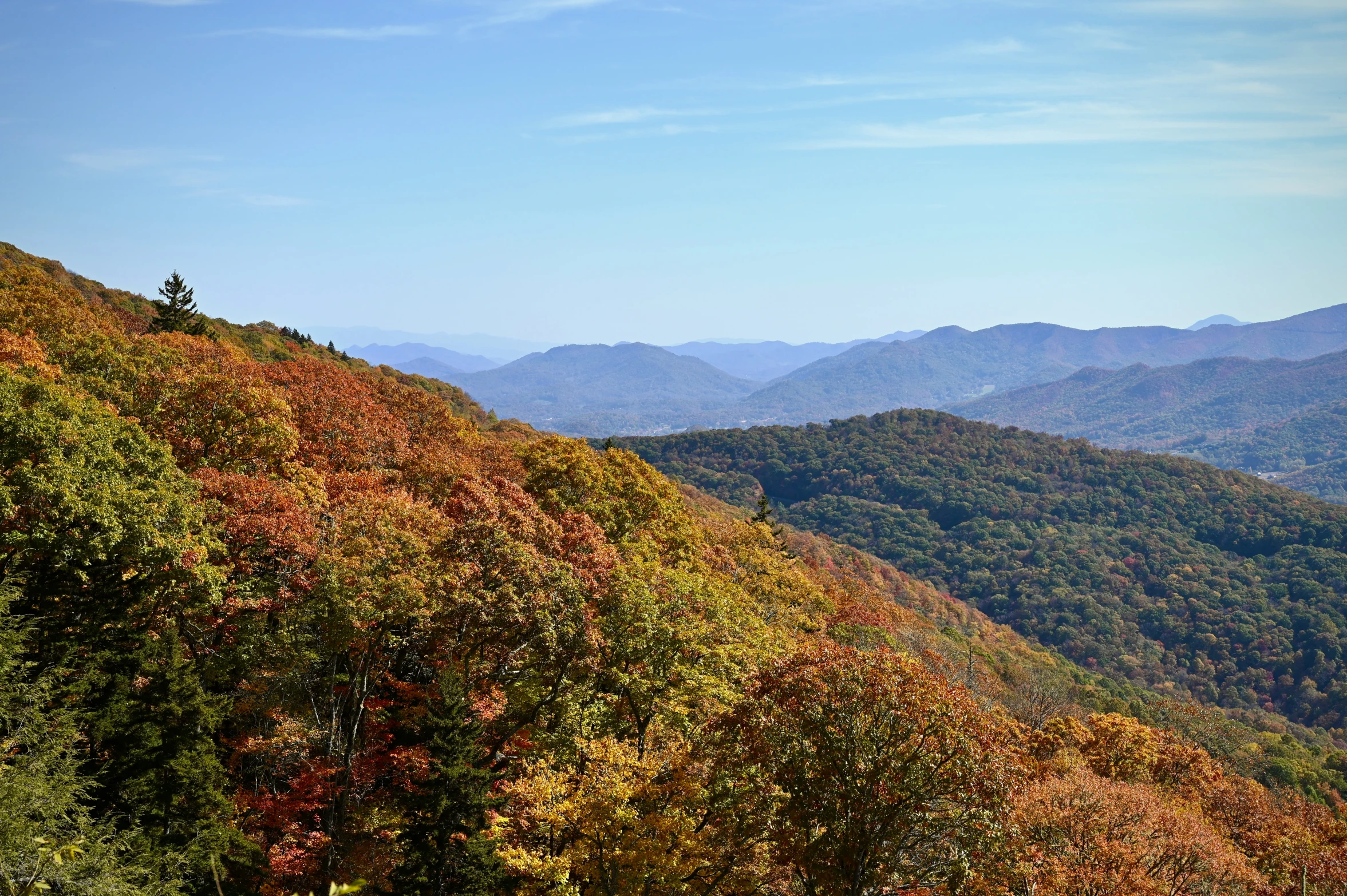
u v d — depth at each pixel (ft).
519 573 92.73
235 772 91.15
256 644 89.81
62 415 85.25
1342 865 100.94
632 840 68.95
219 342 221.87
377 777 89.97
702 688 89.81
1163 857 93.09
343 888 18.33
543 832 75.31
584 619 90.74
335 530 94.27
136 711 70.44
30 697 60.29
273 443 117.39
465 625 91.76
